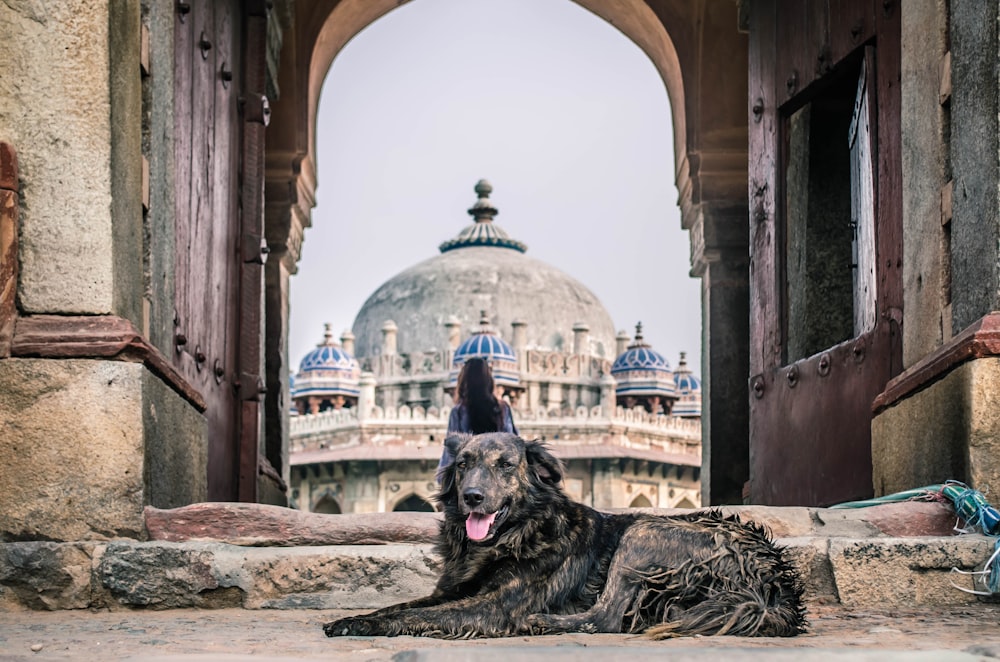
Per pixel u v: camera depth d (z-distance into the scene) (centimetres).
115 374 565
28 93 585
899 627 456
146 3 662
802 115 963
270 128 1388
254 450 941
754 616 410
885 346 757
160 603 530
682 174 1395
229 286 924
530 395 5119
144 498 566
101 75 589
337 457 4538
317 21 1391
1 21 588
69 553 534
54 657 370
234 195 947
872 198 808
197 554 532
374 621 421
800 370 887
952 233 642
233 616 504
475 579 438
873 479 739
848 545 530
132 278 615
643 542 438
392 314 5666
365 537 578
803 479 871
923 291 683
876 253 786
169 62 697
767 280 962
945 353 612
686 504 4878
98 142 585
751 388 981
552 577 436
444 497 457
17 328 568
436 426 4628
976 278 613
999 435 579
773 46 981
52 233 579
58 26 589
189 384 666
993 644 363
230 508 574
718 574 425
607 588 432
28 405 561
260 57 993
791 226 954
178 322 722
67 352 564
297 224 1436
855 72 877
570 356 5269
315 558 534
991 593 528
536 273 5825
